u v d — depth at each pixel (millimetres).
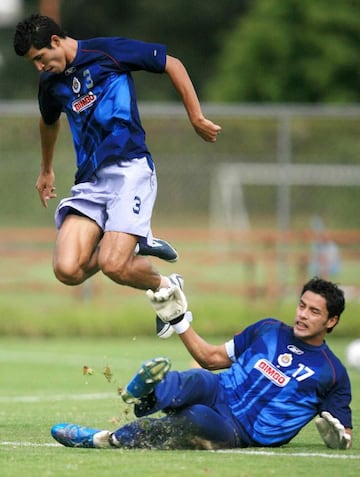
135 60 26922
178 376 23547
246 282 70062
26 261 79875
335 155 74312
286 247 63562
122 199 26531
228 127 74375
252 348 24766
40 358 50031
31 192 80562
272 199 104688
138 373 22609
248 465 21688
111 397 37188
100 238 27266
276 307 61250
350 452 24078
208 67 160125
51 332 60219
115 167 26750
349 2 124625
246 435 24281
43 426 29453
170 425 23766
